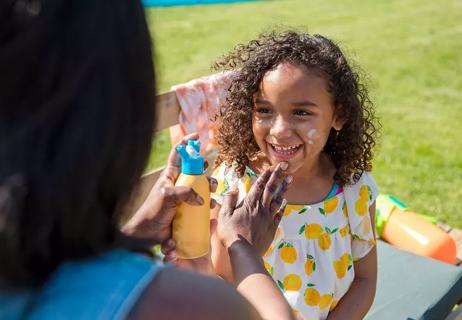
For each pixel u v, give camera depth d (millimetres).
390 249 2760
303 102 1779
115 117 727
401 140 5398
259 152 1961
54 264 755
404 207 3127
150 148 818
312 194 1913
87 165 704
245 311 834
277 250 1892
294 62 1788
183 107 2639
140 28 772
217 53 7938
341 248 1945
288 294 1888
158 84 868
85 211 729
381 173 4793
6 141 685
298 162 1839
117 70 733
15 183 670
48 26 701
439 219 4180
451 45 8359
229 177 1951
